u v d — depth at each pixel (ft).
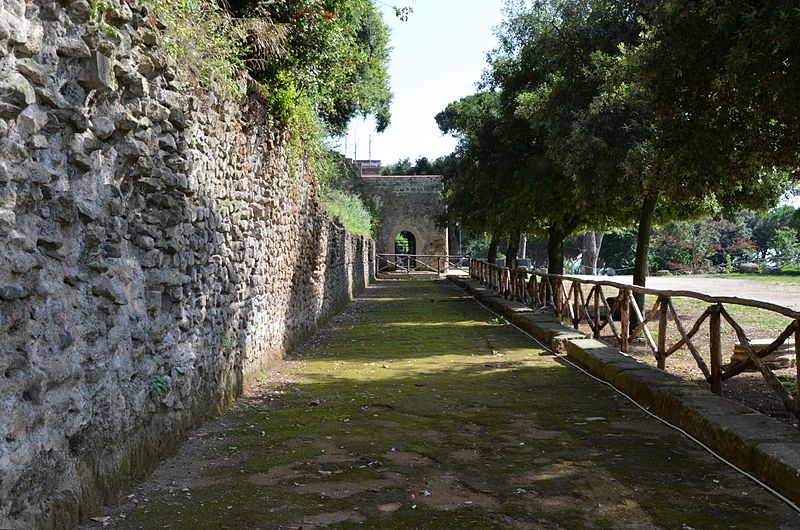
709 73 20.02
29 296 9.10
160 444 14.19
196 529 10.57
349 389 22.16
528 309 43.86
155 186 14.01
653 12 20.20
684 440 15.70
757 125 20.76
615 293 65.21
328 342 34.63
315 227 38.88
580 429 16.83
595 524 10.82
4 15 8.43
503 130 50.42
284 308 29.37
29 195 9.16
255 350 23.65
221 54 19.34
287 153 29.55
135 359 13.04
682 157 22.56
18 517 8.73
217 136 18.89
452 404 19.81
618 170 32.58
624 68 23.20
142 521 10.85
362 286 80.94
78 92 10.77
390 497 12.09
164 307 15.17
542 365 26.76
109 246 11.87
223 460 14.30
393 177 131.03
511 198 50.24
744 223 157.17
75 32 10.50
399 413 18.74
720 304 18.51
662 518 11.06
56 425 9.78
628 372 21.20
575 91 37.04
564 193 46.06
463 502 11.84
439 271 119.85
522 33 48.88
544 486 12.66
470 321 44.60
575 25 37.06
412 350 31.35
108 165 11.98
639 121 32.24
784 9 15.72
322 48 27.81
